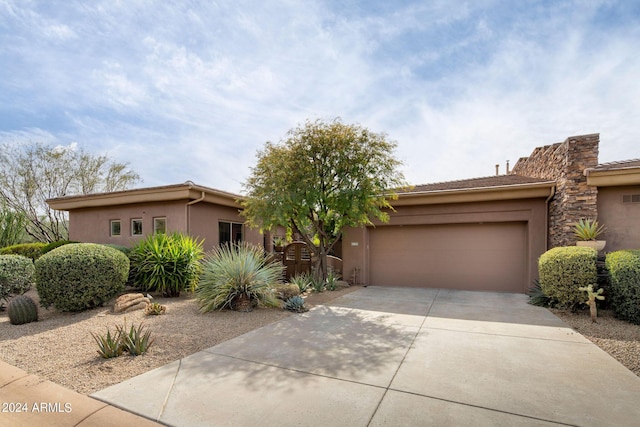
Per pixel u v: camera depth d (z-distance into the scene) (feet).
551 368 14.38
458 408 11.07
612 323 21.47
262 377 13.56
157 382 13.10
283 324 21.95
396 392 12.23
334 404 11.39
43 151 65.67
